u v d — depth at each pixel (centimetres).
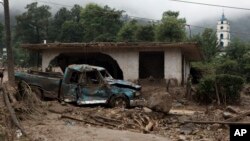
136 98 2069
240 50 6569
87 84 2034
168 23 5947
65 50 2958
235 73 5112
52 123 1412
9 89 1608
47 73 2183
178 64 2767
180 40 5956
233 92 2503
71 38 8500
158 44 2716
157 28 6078
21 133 1188
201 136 1416
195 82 4025
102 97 2034
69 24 8538
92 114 1625
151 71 3256
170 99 1748
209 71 4109
